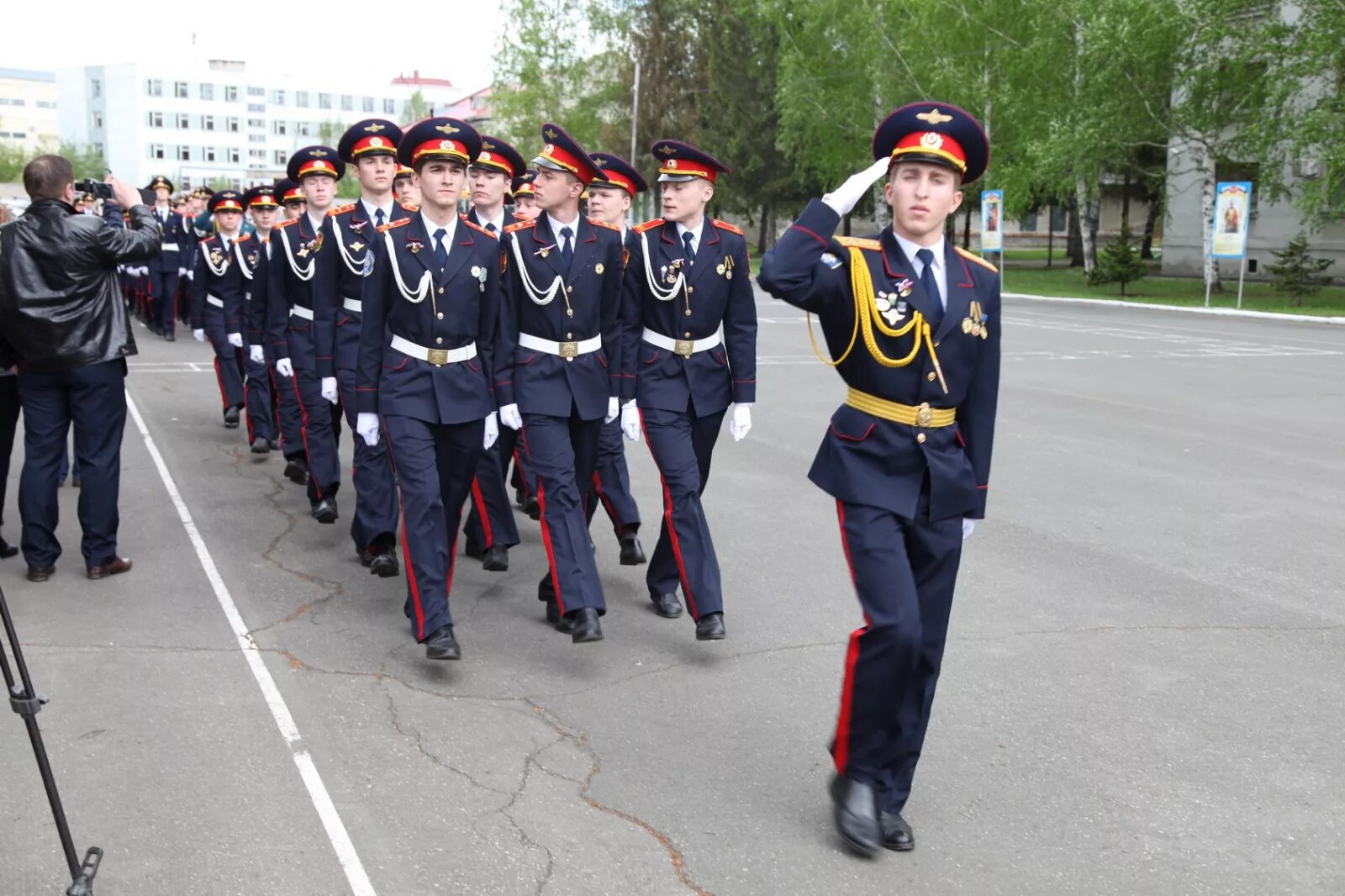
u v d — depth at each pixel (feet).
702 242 17.81
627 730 14.49
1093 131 92.58
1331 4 81.97
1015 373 48.06
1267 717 15.01
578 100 188.85
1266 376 47.65
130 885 10.96
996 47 109.91
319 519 23.82
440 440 17.51
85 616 18.02
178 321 65.77
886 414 12.05
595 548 22.47
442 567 16.42
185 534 22.75
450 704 15.16
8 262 18.44
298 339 24.79
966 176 11.99
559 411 17.20
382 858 11.48
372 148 22.06
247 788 12.84
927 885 11.25
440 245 17.19
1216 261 101.40
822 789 13.12
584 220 17.67
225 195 35.99
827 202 11.72
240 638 17.28
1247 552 22.18
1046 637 17.72
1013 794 13.02
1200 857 11.77
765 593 19.72
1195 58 90.53
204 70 377.50
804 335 64.90
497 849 11.69
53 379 19.29
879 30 121.19
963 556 21.86
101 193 20.49
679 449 17.74
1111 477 28.50
